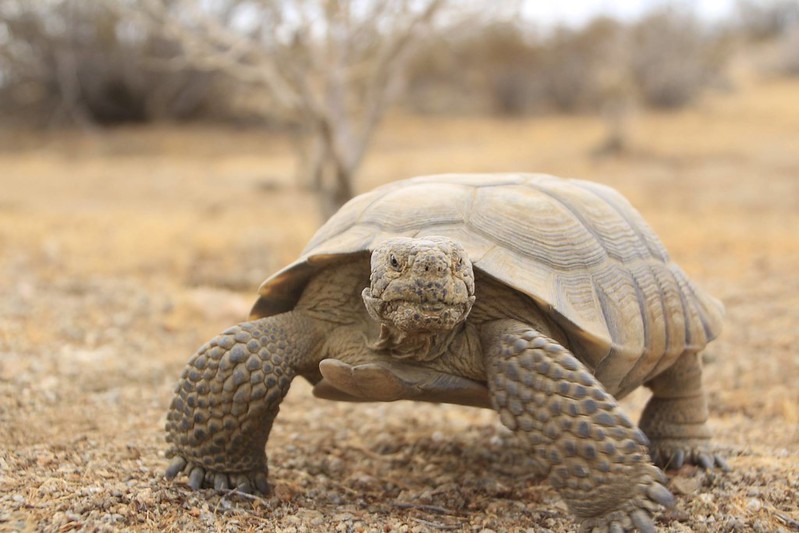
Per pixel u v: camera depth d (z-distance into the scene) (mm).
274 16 1502
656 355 768
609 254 774
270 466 817
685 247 1749
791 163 2994
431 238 700
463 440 882
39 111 4469
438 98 5320
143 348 1054
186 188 2771
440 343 725
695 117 4500
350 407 949
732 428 899
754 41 10805
